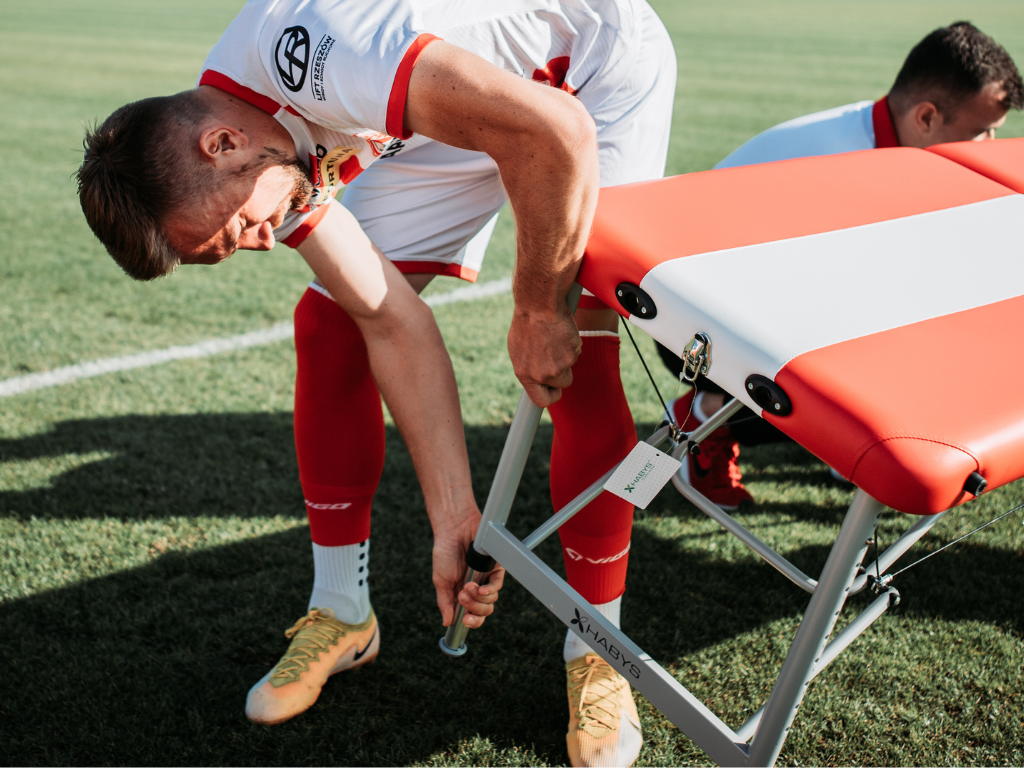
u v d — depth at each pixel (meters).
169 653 1.56
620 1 1.28
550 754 1.35
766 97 9.05
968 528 1.98
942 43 1.78
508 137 0.82
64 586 1.73
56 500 2.04
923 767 1.32
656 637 1.62
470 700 1.46
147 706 1.43
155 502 2.04
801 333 0.76
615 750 1.31
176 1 22.48
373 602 1.72
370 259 1.21
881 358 0.73
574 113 0.81
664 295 0.83
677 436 1.02
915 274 0.89
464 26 1.13
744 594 1.75
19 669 1.50
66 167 5.77
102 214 0.95
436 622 1.67
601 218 0.95
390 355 1.24
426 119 0.87
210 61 1.02
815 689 1.48
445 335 3.16
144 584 1.75
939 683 1.49
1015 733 1.38
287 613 1.67
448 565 1.23
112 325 3.18
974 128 1.83
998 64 1.76
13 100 7.91
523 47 1.20
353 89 0.89
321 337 1.31
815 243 0.94
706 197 1.04
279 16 0.96
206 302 3.46
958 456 0.63
